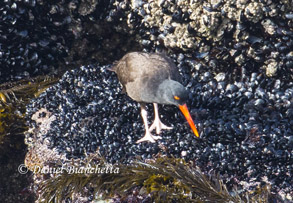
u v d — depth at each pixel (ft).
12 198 39.40
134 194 27.81
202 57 38.14
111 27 41.47
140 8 38.83
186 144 31.78
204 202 26.63
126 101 35.96
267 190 29.48
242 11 35.29
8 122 38.99
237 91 35.91
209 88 35.96
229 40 36.96
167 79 31.86
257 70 37.55
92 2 40.29
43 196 30.09
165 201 26.81
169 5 37.35
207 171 30.48
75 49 42.93
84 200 28.89
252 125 32.14
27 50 41.09
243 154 30.78
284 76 36.86
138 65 32.65
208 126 32.55
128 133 33.86
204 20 35.99
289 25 35.42
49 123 36.40
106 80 38.14
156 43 40.24
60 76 42.96
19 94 40.63
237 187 30.09
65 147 33.50
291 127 32.30
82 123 34.76
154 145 32.22
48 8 40.29
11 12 39.14
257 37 36.45
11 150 40.11
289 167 30.27
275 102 34.30
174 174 27.94
